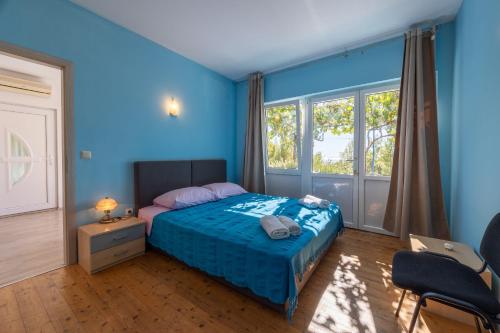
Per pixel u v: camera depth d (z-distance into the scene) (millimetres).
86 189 2309
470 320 1431
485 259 1320
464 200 2076
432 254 1522
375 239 2896
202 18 2416
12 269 2090
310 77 3475
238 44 2973
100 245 2078
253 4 2191
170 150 3182
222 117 4117
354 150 3262
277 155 4000
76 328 1408
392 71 2824
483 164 1683
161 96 3031
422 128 2543
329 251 2535
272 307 1578
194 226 2045
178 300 1687
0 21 1774
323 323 1459
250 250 1603
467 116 2021
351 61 3113
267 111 4086
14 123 3854
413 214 2670
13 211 3857
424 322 1467
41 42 1977
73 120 2193
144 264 2232
